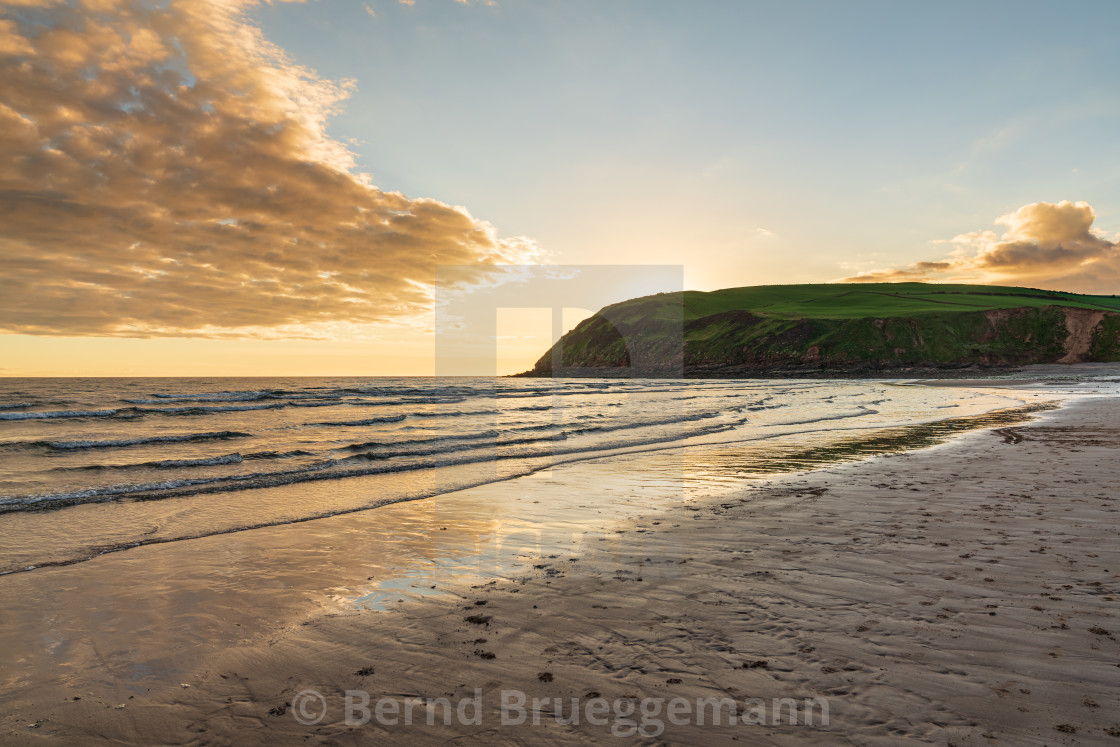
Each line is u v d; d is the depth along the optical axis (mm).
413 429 20297
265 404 32281
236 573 5938
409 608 4934
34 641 4406
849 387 50438
